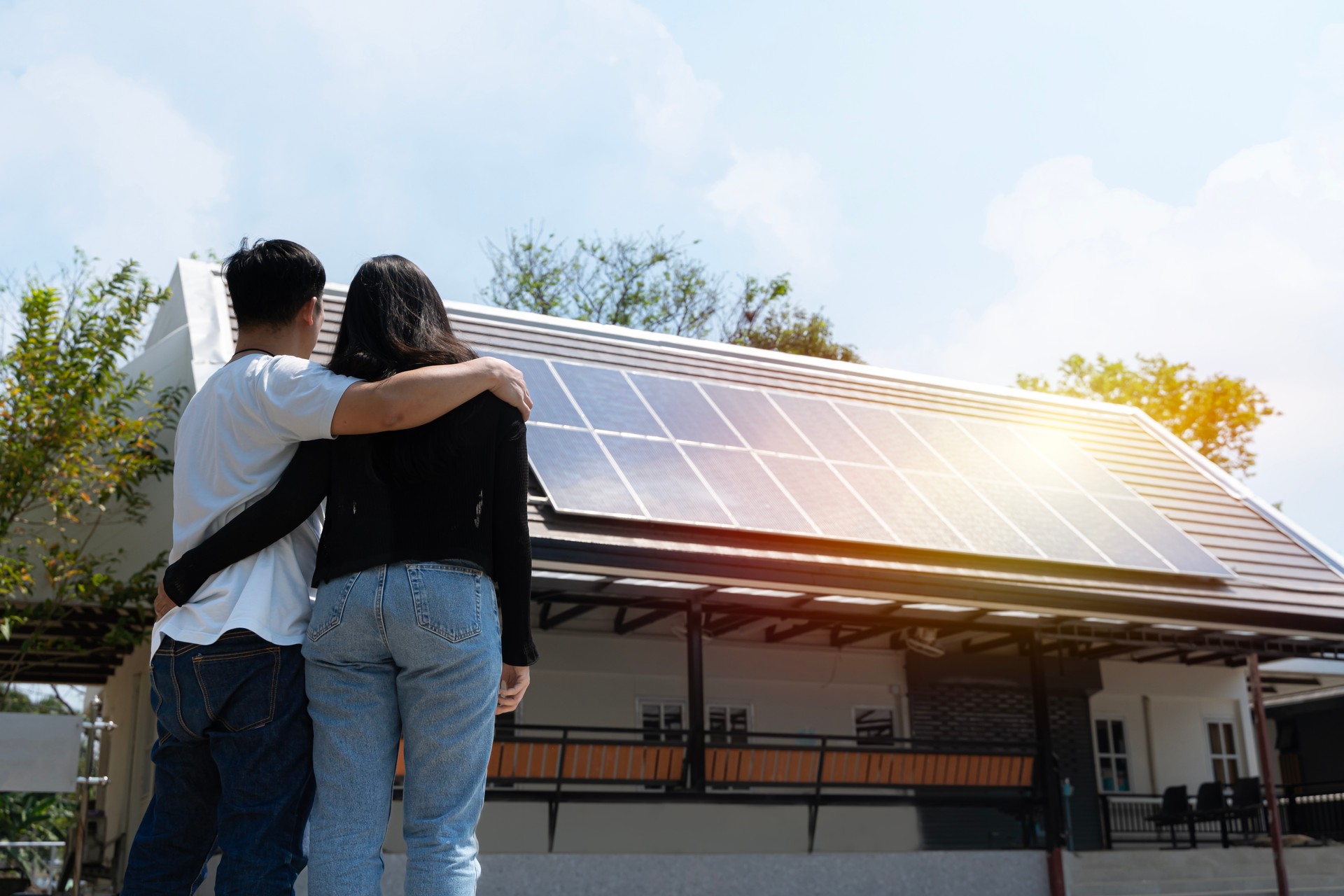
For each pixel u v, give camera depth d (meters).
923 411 15.23
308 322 2.75
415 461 2.30
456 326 13.20
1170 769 16.67
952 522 11.93
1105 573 12.20
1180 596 12.27
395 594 2.23
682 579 10.02
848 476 12.27
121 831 14.89
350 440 2.38
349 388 2.32
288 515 2.37
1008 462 14.18
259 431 2.41
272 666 2.31
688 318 33.62
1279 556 14.33
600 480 10.38
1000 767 12.09
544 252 33.25
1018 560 11.71
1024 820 12.77
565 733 10.24
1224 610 12.40
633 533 9.97
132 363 13.34
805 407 13.91
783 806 13.29
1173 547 13.05
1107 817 15.93
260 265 2.68
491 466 2.40
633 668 12.73
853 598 10.88
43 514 11.84
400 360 2.44
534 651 2.42
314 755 2.28
